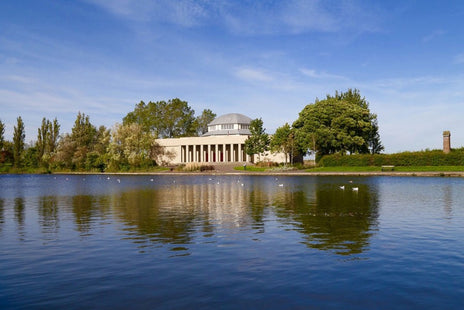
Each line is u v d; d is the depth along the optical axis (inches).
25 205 1087.6
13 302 355.3
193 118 6220.5
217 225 719.7
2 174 4180.6
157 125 5802.2
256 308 339.0
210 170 3814.0
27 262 480.1
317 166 3417.8
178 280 409.7
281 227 693.9
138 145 4296.3
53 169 4456.2
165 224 735.1
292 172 3100.4
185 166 4035.4
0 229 698.2
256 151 4052.7
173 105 5885.8
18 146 4522.6
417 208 941.8
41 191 1648.6
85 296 368.5
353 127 3412.9
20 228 707.4
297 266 454.3
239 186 1847.9
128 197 1316.4
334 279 409.7
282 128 3681.1
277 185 1862.7
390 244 558.6
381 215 832.3
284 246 549.3
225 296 365.7
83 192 1573.6
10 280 414.3
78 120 4574.3
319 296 364.5
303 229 673.6
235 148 4776.1
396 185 1739.7
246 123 5132.9
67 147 4416.8
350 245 553.0
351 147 3496.6
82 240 600.4
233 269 445.1
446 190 1454.2
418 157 2913.4
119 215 863.7
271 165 3784.5
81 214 887.7
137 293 374.9
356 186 1699.1
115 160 4185.5
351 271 435.2
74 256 506.3
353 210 914.7
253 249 533.6
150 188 1787.6
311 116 3474.4
